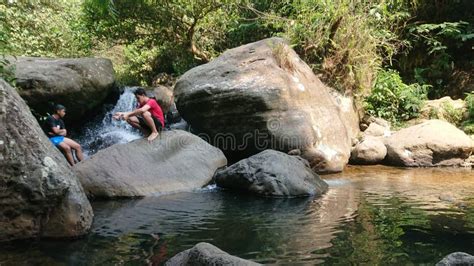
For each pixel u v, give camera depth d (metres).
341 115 9.49
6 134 4.40
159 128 7.44
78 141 9.68
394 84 10.63
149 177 6.61
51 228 4.50
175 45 12.61
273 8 11.77
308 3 10.52
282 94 8.43
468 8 11.66
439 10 11.75
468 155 8.73
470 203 5.89
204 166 7.26
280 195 6.33
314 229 4.84
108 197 6.20
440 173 8.05
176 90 8.91
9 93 4.62
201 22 12.01
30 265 3.81
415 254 4.12
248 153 8.73
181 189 6.73
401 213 5.45
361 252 4.17
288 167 6.64
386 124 10.20
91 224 4.88
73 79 8.87
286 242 4.43
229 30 12.27
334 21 10.44
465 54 11.82
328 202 6.02
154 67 13.76
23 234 4.43
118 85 10.97
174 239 4.52
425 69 11.57
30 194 4.37
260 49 9.14
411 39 11.82
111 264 3.86
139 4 11.22
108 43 13.06
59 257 4.01
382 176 7.83
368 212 5.50
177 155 7.18
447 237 4.57
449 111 10.20
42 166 4.46
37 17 12.12
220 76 8.66
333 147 8.55
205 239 4.52
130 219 5.21
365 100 10.59
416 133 9.02
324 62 10.66
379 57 10.84
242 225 4.99
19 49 10.83
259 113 8.33
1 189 4.30
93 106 9.59
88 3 11.23
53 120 7.16
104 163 6.50
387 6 11.41
